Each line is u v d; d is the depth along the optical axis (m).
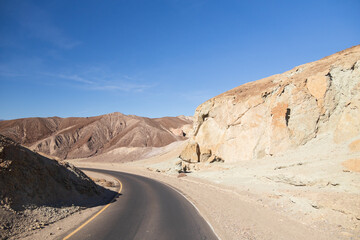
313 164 17.77
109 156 89.69
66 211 10.50
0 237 6.86
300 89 28.23
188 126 144.62
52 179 11.90
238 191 17.66
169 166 48.81
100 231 7.86
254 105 36.25
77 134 128.25
